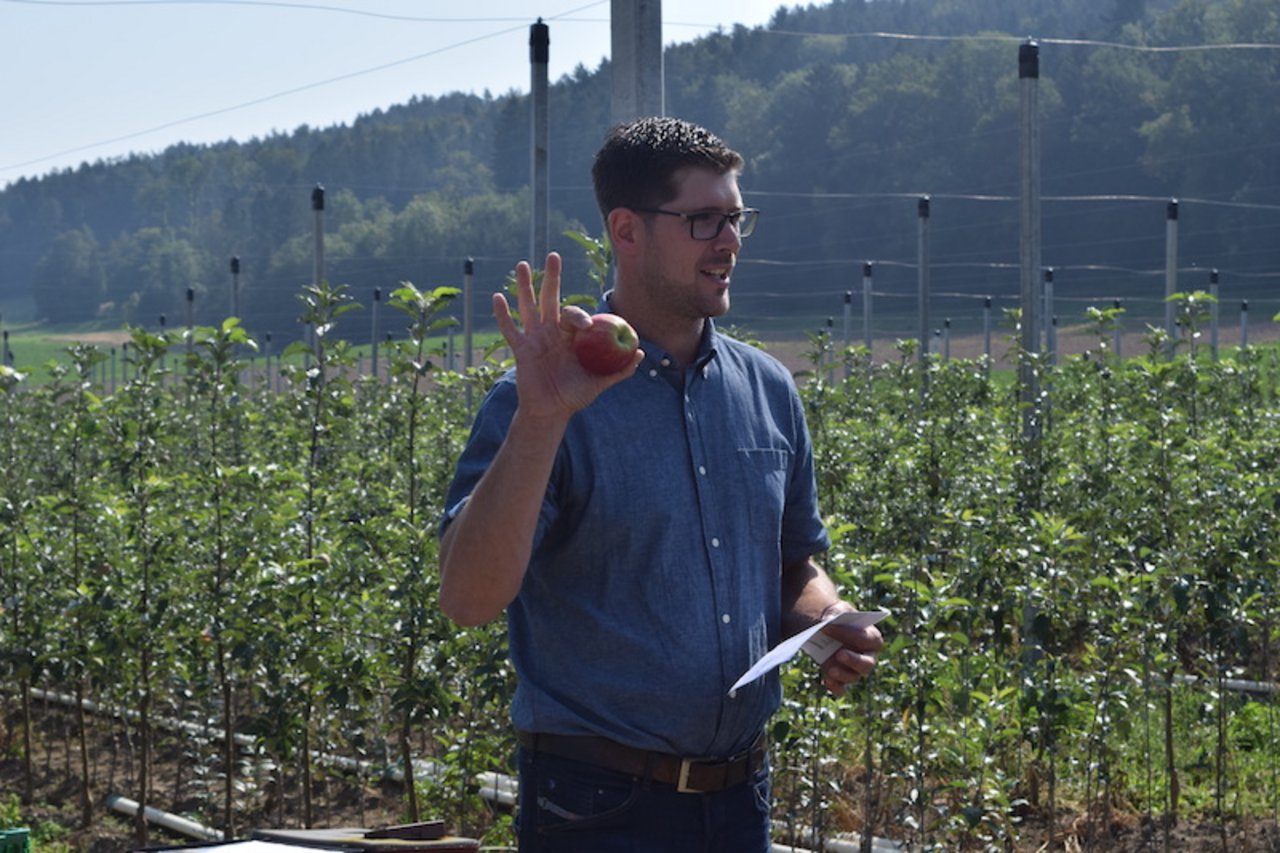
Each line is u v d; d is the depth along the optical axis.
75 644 8.79
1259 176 92.50
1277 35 106.00
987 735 6.94
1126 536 8.80
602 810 3.16
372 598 7.64
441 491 9.41
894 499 9.34
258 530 7.99
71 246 153.00
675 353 3.31
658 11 7.34
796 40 149.25
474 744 7.31
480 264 105.38
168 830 9.31
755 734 3.34
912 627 6.98
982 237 99.12
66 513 9.30
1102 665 7.75
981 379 14.86
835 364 14.74
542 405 2.72
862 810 8.19
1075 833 8.08
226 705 8.31
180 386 19.33
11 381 10.00
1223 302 80.88
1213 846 7.93
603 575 3.16
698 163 3.17
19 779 10.55
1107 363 12.15
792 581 3.68
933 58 123.81
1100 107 100.38
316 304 8.56
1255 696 9.98
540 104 9.02
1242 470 10.12
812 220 104.81
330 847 2.93
